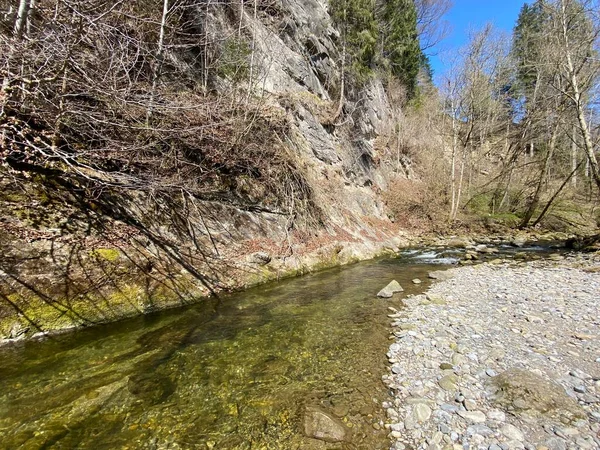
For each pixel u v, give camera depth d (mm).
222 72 13797
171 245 8242
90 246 6582
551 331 6344
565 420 3801
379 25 30047
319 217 14602
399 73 36094
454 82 27047
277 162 13633
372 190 23609
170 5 11430
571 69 16922
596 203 25812
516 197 28312
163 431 3703
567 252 15703
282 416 4031
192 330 6430
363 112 26281
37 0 6156
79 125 7113
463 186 30125
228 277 9031
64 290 5840
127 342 5660
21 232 5773
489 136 37094
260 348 5828
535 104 25906
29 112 6098
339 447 3529
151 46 10297
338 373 5039
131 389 4402
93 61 6383
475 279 10898
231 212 10664
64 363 4867
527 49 25844
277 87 17766
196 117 10195
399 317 7422
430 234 23219
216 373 4949
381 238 18359
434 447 3475
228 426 3836
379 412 4117
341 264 13422
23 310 5266
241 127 11578
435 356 5488
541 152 29734
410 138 32562
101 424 3734
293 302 8445
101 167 7793
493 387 4508
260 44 16641
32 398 4039
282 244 11664
